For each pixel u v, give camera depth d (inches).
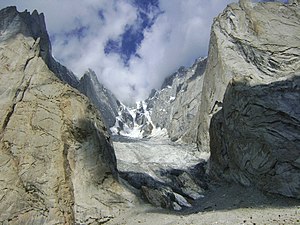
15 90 1381.6
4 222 1080.2
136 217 1138.0
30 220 1095.0
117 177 1342.3
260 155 1302.9
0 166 1192.2
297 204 1109.1
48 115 1325.0
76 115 1327.5
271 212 1031.6
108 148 1364.4
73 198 1168.8
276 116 1298.0
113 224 1119.0
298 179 1155.3
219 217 1031.6
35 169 1200.2
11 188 1149.1
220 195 1396.4
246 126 1381.6
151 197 1275.8
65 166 1224.8
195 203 1384.1
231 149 1472.7
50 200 1141.7
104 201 1197.7
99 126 1381.6
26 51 1515.7
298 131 1225.4
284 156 1218.0
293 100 1294.3
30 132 1280.8
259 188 1279.5
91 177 1237.1
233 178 1455.5
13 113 1321.4
